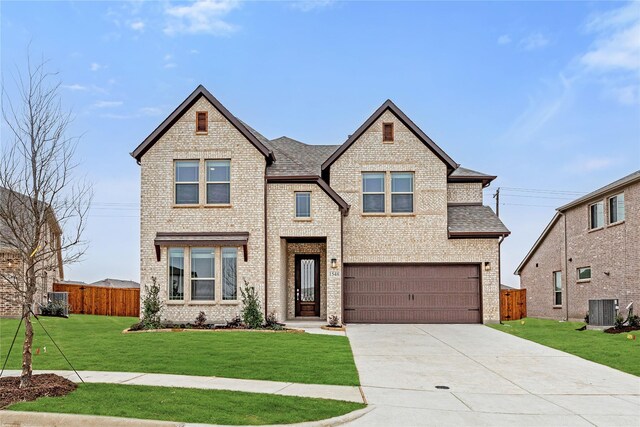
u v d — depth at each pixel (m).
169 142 22.19
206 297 21.73
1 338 17.53
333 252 22.22
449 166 23.97
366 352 16.09
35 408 9.11
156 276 21.67
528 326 23.55
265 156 22.14
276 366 13.42
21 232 10.91
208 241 21.52
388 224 23.75
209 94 22.11
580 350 16.58
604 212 26.30
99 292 29.41
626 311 23.89
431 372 13.45
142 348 15.66
